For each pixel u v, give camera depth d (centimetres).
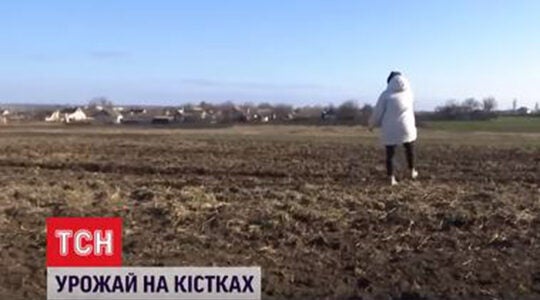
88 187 1437
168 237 993
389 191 1338
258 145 3219
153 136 4356
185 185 1470
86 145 3152
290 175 1712
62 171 1866
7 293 785
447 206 1180
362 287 814
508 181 1600
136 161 2186
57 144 3222
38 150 2756
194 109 11169
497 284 821
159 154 2556
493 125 7075
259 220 1077
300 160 2250
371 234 1012
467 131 5669
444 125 7062
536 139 4100
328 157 2403
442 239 988
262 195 1297
